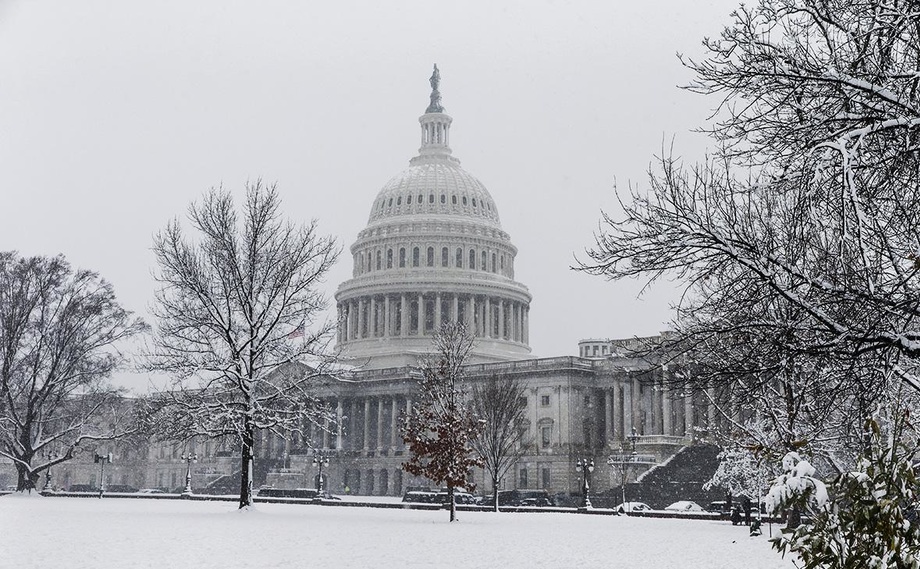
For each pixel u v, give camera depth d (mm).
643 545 43688
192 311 66000
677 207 20297
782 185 19969
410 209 196500
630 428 138125
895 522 12242
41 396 98188
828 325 18859
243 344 65562
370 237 194625
